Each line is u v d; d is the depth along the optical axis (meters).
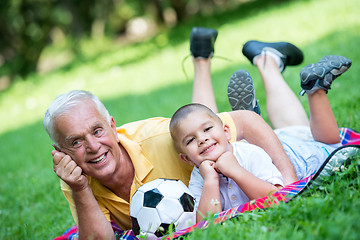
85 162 2.49
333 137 2.97
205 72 3.79
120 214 2.81
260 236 1.89
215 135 2.58
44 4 18.95
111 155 2.56
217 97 6.43
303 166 2.88
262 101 5.52
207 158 2.58
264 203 2.29
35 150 7.64
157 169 2.75
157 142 2.80
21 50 18.86
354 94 4.65
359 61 5.93
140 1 22.08
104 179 2.61
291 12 11.37
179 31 15.48
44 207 4.34
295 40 8.97
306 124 3.49
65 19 21.09
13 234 3.72
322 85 2.72
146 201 2.43
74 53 19.12
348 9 9.59
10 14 19.72
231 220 2.21
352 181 2.26
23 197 4.85
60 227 3.61
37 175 5.63
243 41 10.42
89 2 22.00
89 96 2.56
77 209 2.55
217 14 16.17
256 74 7.21
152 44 15.27
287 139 3.12
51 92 13.50
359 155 2.44
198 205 2.50
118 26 25.00
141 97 8.91
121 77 12.09
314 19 9.88
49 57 19.84
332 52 6.89
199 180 2.69
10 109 13.39
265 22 11.37
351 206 2.00
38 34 18.92
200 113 2.61
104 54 16.84
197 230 2.12
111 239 2.56
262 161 2.58
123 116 7.60
